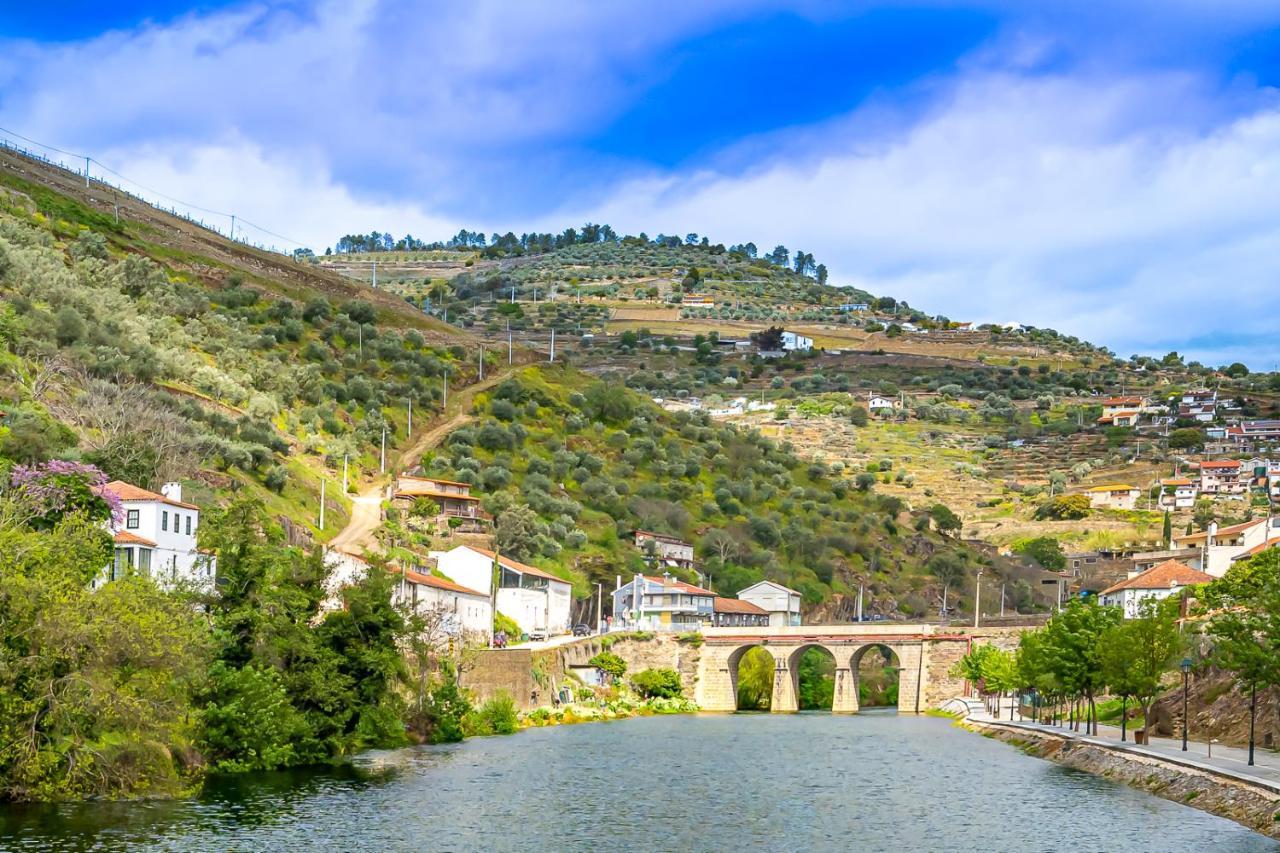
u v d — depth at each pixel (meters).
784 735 170.25
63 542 97.00
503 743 147.62
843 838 91.94
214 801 95.56
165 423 192.00
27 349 194.50
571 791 109.94
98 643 88.69
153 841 81.00
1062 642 147.12
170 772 97.81
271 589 119.62
